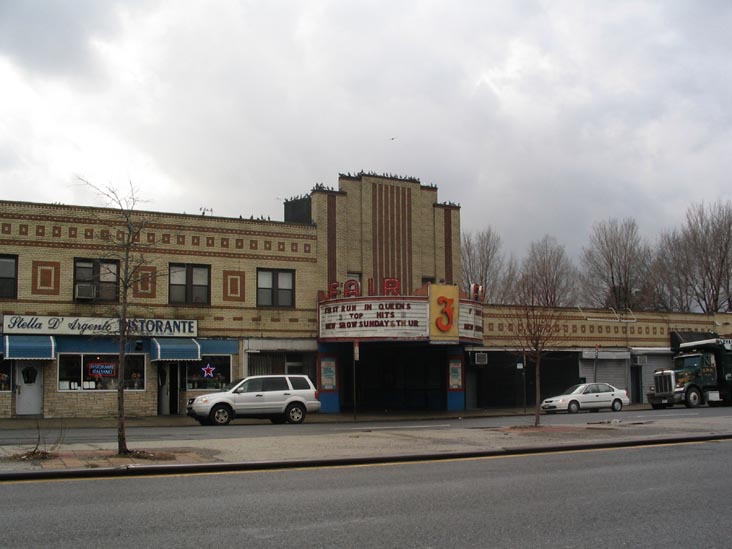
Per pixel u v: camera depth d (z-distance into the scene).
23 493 11.96
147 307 33.62
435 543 8.77
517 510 10.75
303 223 38.31
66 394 31.70
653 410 38.78
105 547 8.46
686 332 48.72
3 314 30.95
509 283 62.75
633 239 66.19
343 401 40.09
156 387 33.31
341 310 35.50
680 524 9.86
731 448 18.81
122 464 14.47
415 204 40.47
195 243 34.91
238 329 35.41
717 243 61.28
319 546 8.58
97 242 32.75
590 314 45.88
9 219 31.50
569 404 38.25
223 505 11.01
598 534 9.27
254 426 27.73
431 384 40.78
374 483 13.23
